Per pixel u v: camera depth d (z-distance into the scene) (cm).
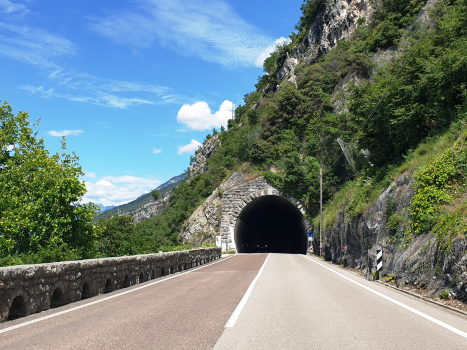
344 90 5066
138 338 543
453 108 1902
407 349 495
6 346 499
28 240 2191
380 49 5272
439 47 2175
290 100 5472
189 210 6844
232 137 8325
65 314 726
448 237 972
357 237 2147
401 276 1228
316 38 7144
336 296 970
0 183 2250
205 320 668
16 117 2648
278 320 672
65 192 2302
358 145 3244
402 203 1591
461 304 820
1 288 654
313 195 4541
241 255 3803
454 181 1334
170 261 1717
